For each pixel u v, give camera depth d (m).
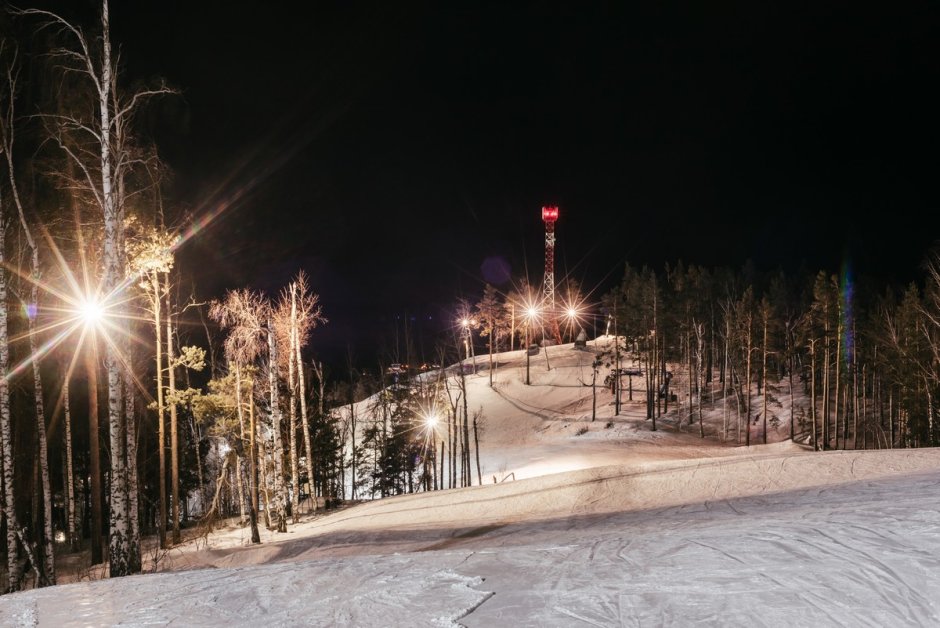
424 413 54.25
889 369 58.62
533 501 27.77
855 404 66.00
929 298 53.34
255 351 31.62
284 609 7.12
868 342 67.75
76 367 31.83
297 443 40.56
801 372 83.56
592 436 67.88
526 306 108.81
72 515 29.75
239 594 8.08
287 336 37.28
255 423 32.78
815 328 63.94
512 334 109.75
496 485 33.34
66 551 30.58
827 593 6.00
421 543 21.86
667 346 83.31
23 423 30.61
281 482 30.78
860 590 6.02
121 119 19.02
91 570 24.64
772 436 66.81
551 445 66.19
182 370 39.41
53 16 17.98
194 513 46.59
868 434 67.62
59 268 26.55
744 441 65.81
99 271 26.08
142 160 19.70
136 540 18.09
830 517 10.08
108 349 17.84
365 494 61.38
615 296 107.12
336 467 47.91
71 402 34.75
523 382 88.00
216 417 32.03
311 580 8.55
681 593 6.31
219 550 25.17
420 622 6.13
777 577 6.57
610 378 81.88
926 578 6.24
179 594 8.41
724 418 68.94
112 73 18.89
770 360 75.44
